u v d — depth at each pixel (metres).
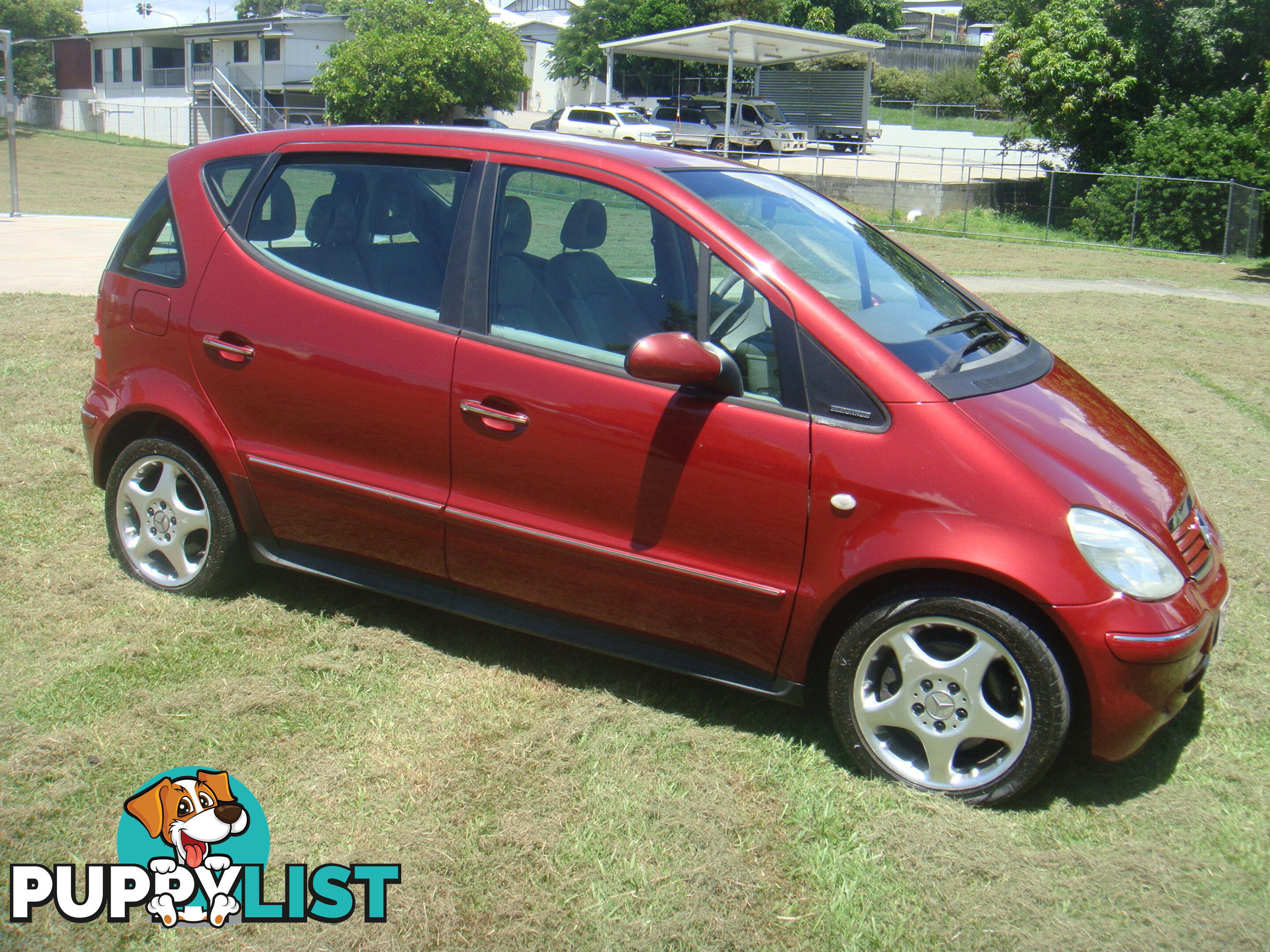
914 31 81.69
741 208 3.49
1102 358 9.80
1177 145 25.45
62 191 25.34
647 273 3.32
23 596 4.03
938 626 2.99
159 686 3.45
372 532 3.68
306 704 3.38
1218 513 5.66
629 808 2.92
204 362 3.86
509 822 2.84
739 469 3.08
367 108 40.69
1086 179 26.97
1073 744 3.35
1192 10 29.31
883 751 3.10
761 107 38.91
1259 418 7.84
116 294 4.08
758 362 3.12
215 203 3.95
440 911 2.51
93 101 53.84
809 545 3.03
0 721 3.19
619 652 3.40
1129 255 22.94
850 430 3.00
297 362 3.68
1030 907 2.61
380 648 3.76
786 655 3.14
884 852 2.80
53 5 60.44
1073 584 2.80
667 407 3.17
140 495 4.12
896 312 3.42
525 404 3.33
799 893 2.65
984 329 3.69
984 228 26.52
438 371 3.46
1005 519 2.85
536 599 3.49
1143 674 2.82
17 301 9.88
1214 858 2.85
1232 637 4.21
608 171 3.41
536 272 3.42
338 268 3.70
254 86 47.22
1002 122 50.56
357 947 2.41
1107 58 29.23
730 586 3.13
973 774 3.01
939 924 2.56
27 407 6.55
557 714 3.37
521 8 73.12
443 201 3.59
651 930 2.48
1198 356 10.16
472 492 3.47
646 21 48.47
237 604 4.02
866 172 33.22
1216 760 3.33
